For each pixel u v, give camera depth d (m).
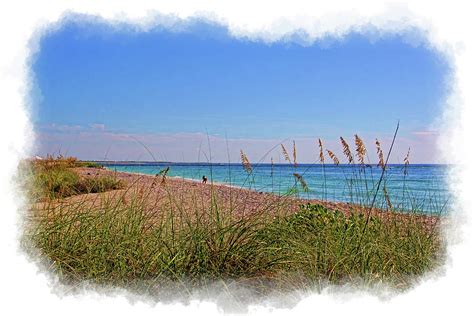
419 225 6.56
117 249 5.16
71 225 5.52
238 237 5.50
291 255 5.43
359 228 6.35
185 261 5.21
